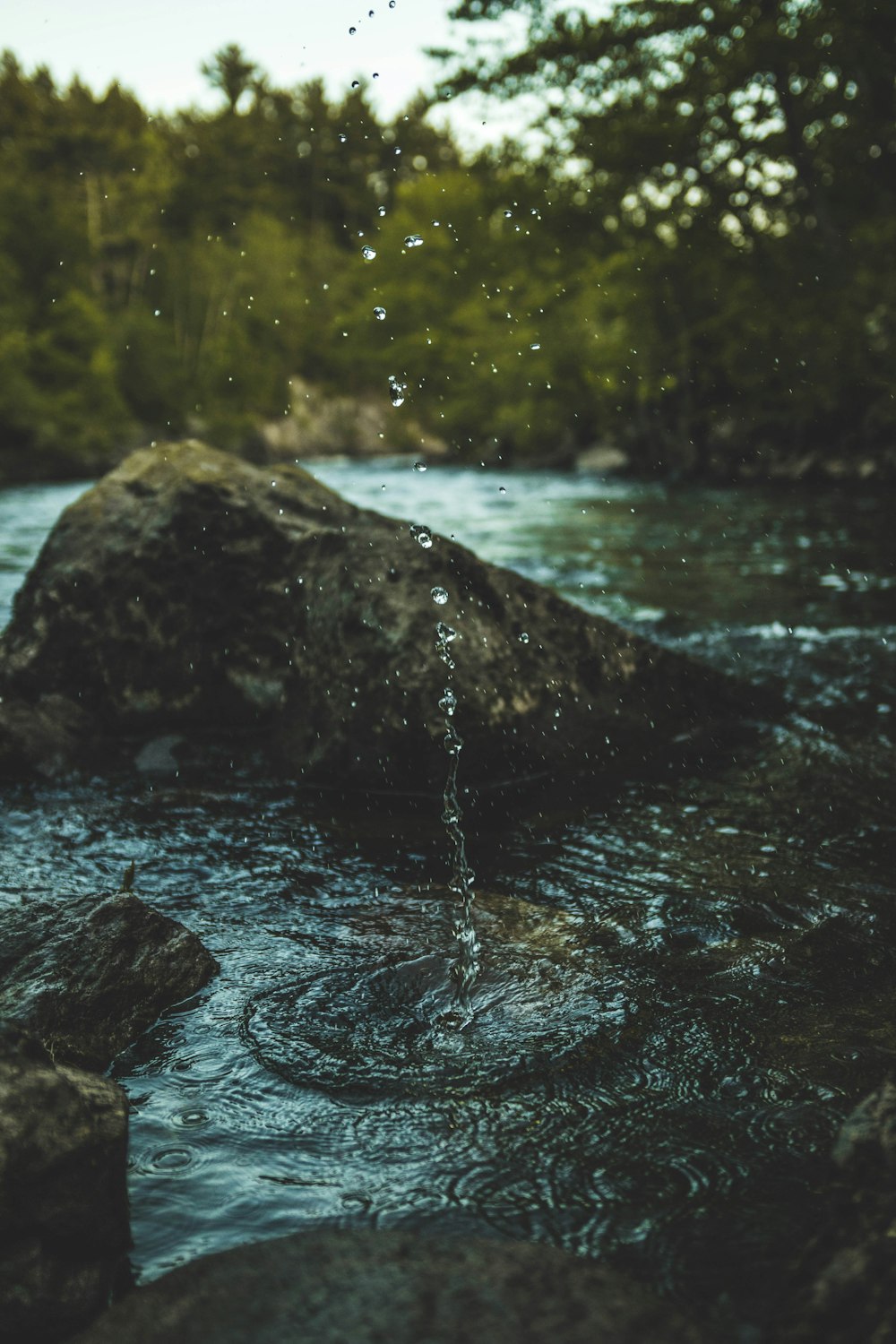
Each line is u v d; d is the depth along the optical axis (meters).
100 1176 1.64
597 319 27.97
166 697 4.95
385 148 70.38
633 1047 2.22
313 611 4.45
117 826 3.66
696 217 20.02
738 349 22.52
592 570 9.66
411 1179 1.82
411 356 41.59
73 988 2.26
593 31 16.30
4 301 41.81
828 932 2.76
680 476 25.62
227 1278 1.50
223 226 65.50
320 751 4.18
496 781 4.11
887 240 17.98
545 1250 1.57
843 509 15.99
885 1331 1.36
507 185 21.39
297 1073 2.14
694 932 2.78
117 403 42.94
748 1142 1.90
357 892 3.09
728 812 3.75
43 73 62.22
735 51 15.99
